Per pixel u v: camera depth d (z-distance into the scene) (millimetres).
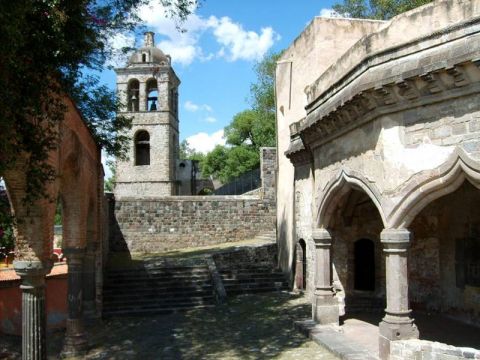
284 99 22547
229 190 39594
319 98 13031
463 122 8523
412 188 9203
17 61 6734
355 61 11219
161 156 43125
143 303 17984
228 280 20812
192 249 28516
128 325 15594
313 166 14062
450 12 9211
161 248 29172
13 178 7973
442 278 14102
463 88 8469
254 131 46875
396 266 9594
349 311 14945
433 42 9000
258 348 12047
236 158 48500
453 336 11836
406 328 9461
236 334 13695
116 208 28969
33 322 9078
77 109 11406
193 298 18531
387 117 9656
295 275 20062
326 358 10617
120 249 28703
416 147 9219
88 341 13578
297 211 19797
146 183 42906
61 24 7539
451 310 13758
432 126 9008
